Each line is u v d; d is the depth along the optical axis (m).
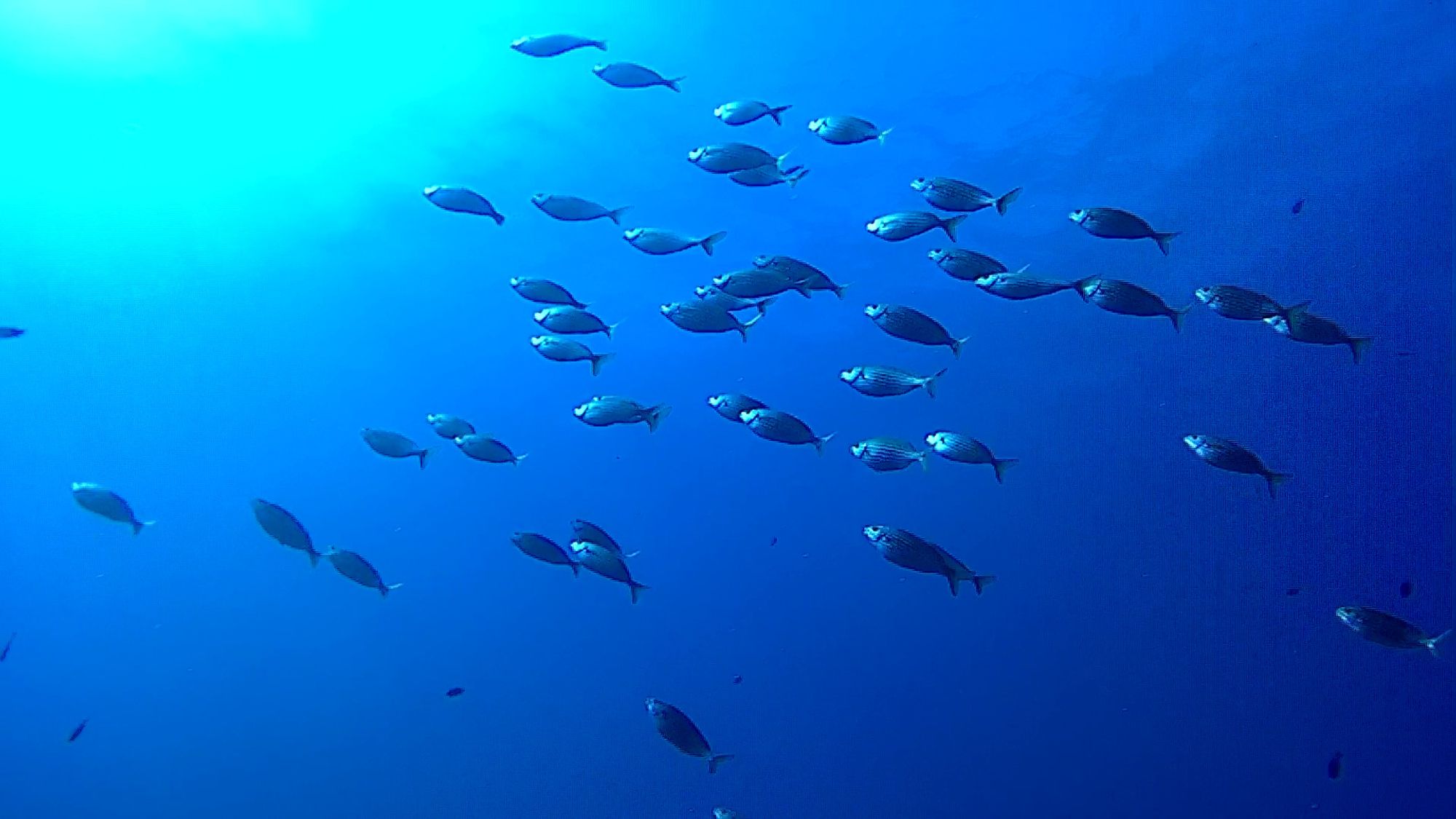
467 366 24.50
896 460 5.65
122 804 29.86
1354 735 28.41
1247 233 19.95
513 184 17.55
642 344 24.05
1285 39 14.52
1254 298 5.42
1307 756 27.41
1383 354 24.80
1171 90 15.47
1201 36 14.35
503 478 30.11
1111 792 27.14
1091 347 25.55
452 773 28.16
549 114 15.59
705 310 6.65
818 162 16.73
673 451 30.58
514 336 23.25
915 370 26.94
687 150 16.39
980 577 4.92
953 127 16.03
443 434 7.45
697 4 13.21
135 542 28.81
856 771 28.14
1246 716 29.81
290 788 29.22
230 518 28.41
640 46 13.95
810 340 24.98
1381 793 25.73
